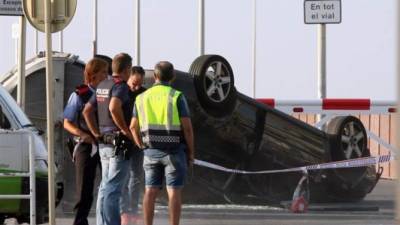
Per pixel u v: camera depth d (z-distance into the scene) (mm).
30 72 42906
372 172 51406
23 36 41062
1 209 32188
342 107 54531
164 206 42750
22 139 32531
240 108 45250
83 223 31828
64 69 43094
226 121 44625
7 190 32250
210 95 43469
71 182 43125
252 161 46469
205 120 43906
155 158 31172
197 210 44750
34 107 43250
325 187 49375
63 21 29562
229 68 44156
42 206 33156
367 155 51594
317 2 56844
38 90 43281
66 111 32125
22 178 32375
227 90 44031
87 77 32156
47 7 29312
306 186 46219
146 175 31672
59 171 39000
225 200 46000
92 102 30750
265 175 46719
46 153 33844
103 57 37312
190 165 31531
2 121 33719
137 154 36531
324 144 49094
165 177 32531
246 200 46625
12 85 45375
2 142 32406
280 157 47406
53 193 29125
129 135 30328
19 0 40750
